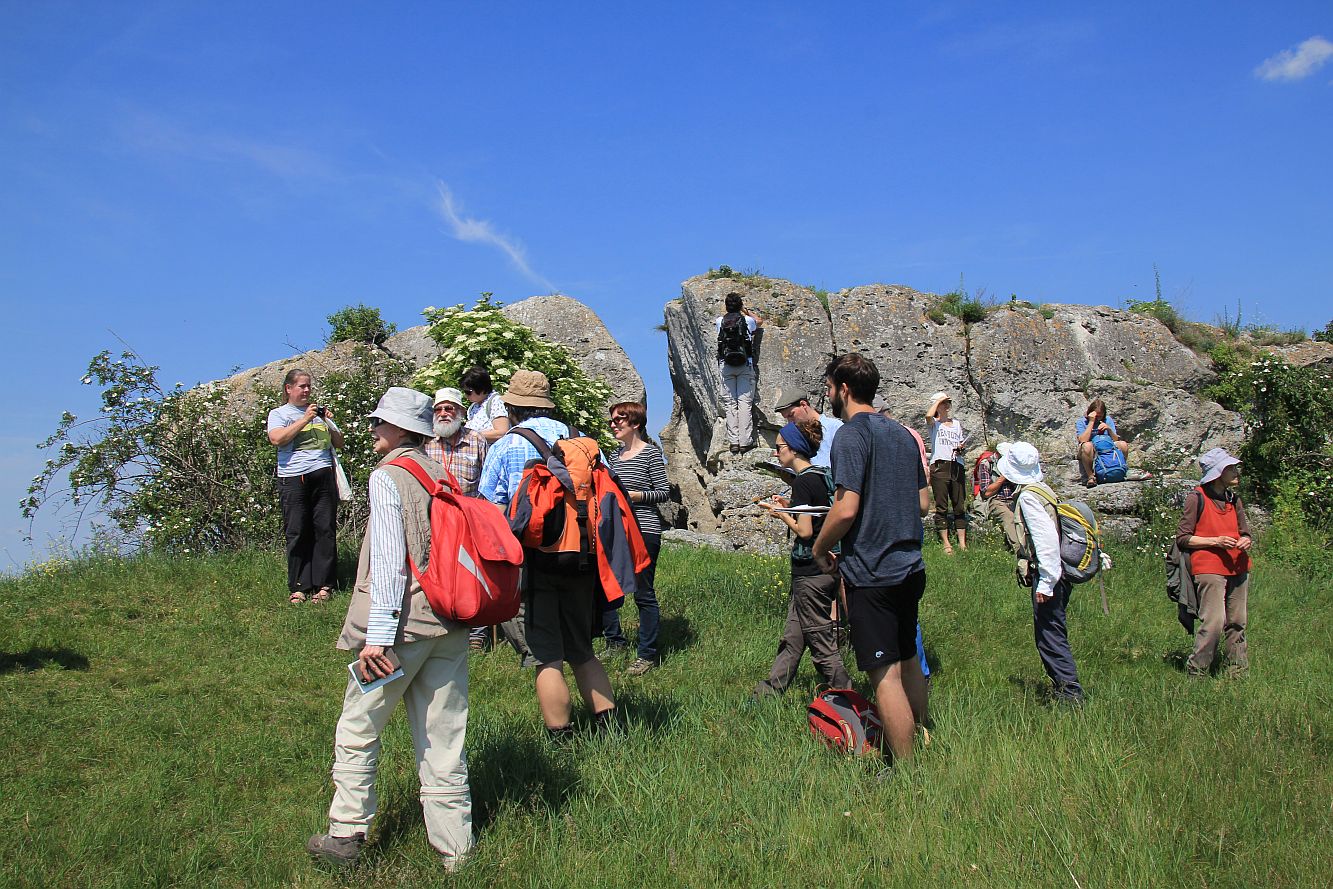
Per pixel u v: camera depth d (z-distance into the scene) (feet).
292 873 13.33
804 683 22.30
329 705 20.67
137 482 35.60
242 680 22.07
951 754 16.47
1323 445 46.29
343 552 33.60
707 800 15.12
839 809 14.74
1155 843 13.37
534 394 18.81
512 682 22.44
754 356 47.16
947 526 39.93
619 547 17.75
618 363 49.32
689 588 31.12
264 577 29.91
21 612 26.14
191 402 36.60
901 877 12.64
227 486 35.73
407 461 13.78
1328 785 15.79
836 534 16.34
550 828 14.16
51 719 19.13
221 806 15.56
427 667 13.62
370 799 13.55
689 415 51.39
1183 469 48.39
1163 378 50.49
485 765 16.11
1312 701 20.71
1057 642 21.24
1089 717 18.70
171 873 13.38
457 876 12.98
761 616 28.55
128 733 18.66
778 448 21.49
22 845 13.89
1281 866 12.98
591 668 17.87
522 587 17.40
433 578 13.15
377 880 13.14
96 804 15.43
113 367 35.53
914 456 16.94
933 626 27.99
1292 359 53.93
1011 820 14.15
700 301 48.39
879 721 17.34
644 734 17.49
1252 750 17.13
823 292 50.08
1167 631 29.19
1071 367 49.32
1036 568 21.24
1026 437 48.55
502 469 18.03
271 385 43.55
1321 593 34.86
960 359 48.78
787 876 12.87
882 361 48.01
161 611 27.17
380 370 40.81
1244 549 24.18
